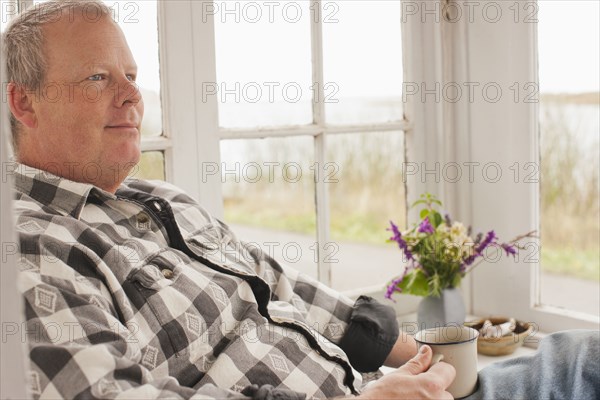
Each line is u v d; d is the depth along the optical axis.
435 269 1.51
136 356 0.89
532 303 1.66
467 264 1.54
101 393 0.79
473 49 1.70
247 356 1.03
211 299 1.04
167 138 1.35
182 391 0.84
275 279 1.27
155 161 1.36
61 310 0.84
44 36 1.03
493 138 1.69
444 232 1.53
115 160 1.08
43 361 0.80
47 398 0.79
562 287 1.65
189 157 1.38
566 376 1.05
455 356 1.05
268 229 1.60
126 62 1.11
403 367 1.01
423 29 1.73
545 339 1.12
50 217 0.96
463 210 1.77
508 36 1.62
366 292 1.69
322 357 1.10
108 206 1.08
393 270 1.81
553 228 1.65
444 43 1.73
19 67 1.04
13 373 0.52
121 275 0.97
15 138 1.07
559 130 1.62
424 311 1.53
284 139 1.56
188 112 1.37
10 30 1.05
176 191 1.25
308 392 1.04
